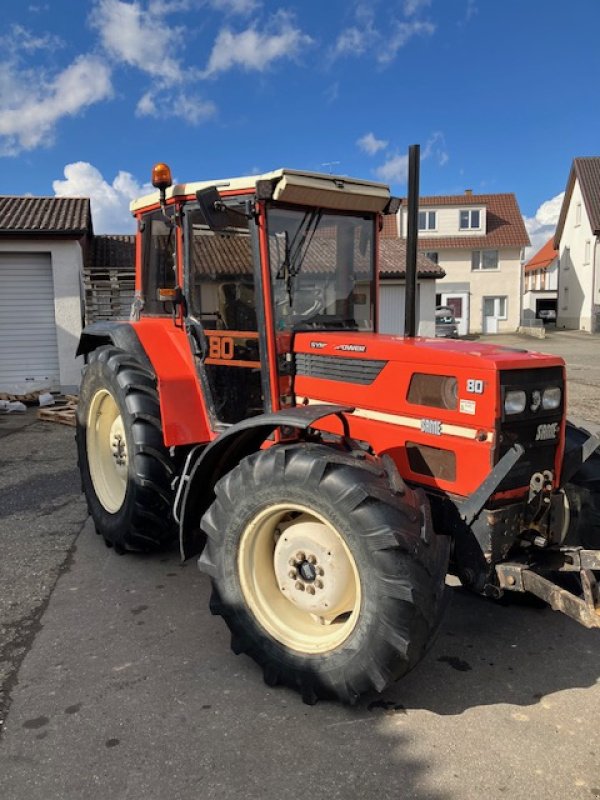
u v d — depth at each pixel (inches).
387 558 98.7
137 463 159.6
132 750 100.3
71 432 353.7
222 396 153.0
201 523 121.9
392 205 148.6
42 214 507.8
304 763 97.3
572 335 1231.5
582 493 134.0
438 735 103.3
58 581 160.9
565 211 1482.5
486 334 1412.4
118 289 491.2
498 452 110.3
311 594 112.6
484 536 111.3
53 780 94.3
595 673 121.5
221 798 90.7
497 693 114.9
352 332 147.9
